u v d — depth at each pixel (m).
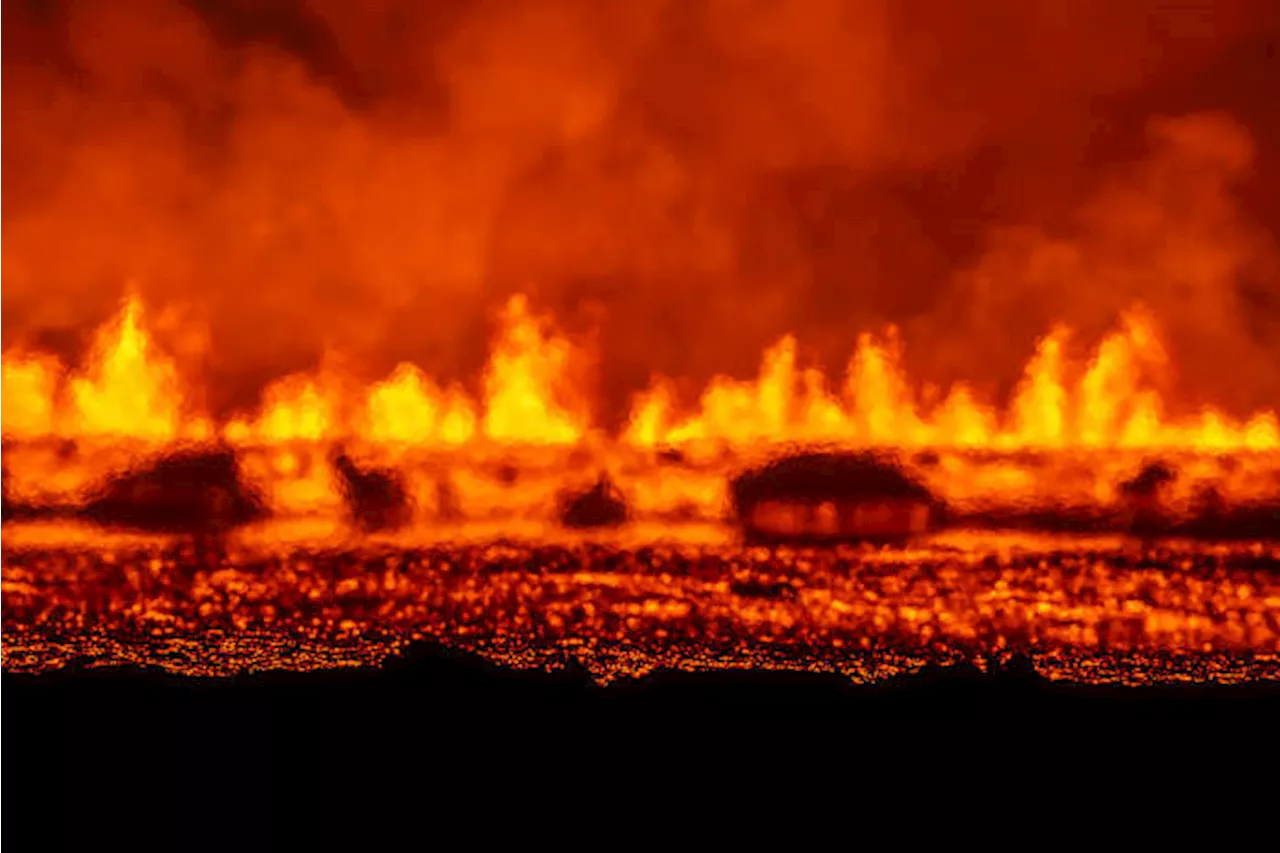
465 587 43.16
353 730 27.66
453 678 30.30
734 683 30.91
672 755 27.02
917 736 28.11
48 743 26.69
